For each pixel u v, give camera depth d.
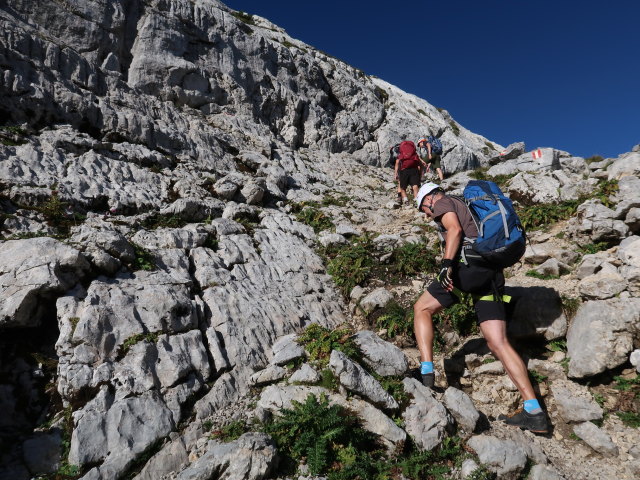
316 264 7.41
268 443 3.57
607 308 4.71
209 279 5.83
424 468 3.76
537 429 4.03
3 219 5.46
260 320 5.47
